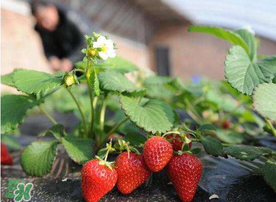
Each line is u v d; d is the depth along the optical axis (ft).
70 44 3.87
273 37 11.12
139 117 0.98
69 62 3.92
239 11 10.91
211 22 11.92
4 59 5.37
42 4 3.60
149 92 1.78
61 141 1.18
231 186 0.98
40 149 1.17
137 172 0.92
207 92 2.00
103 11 8.88
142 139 1.17
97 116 1.50
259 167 1.08
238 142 1.55
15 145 1.68
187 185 0.89
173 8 10.71
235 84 0.96
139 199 0.95
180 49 12.41
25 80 1.01
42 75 1.07
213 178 1.02
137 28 11.53
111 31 10.05
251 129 1.84
